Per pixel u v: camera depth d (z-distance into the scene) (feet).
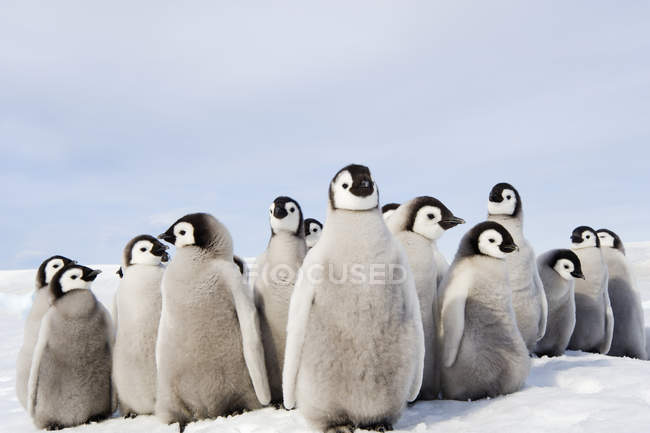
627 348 32.55
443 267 20.99
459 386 17.43
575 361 23.49
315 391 13.73
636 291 32.78
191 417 17.01
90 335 19.97
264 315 18.03
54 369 19.56
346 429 13.98
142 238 19.89
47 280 23.81
